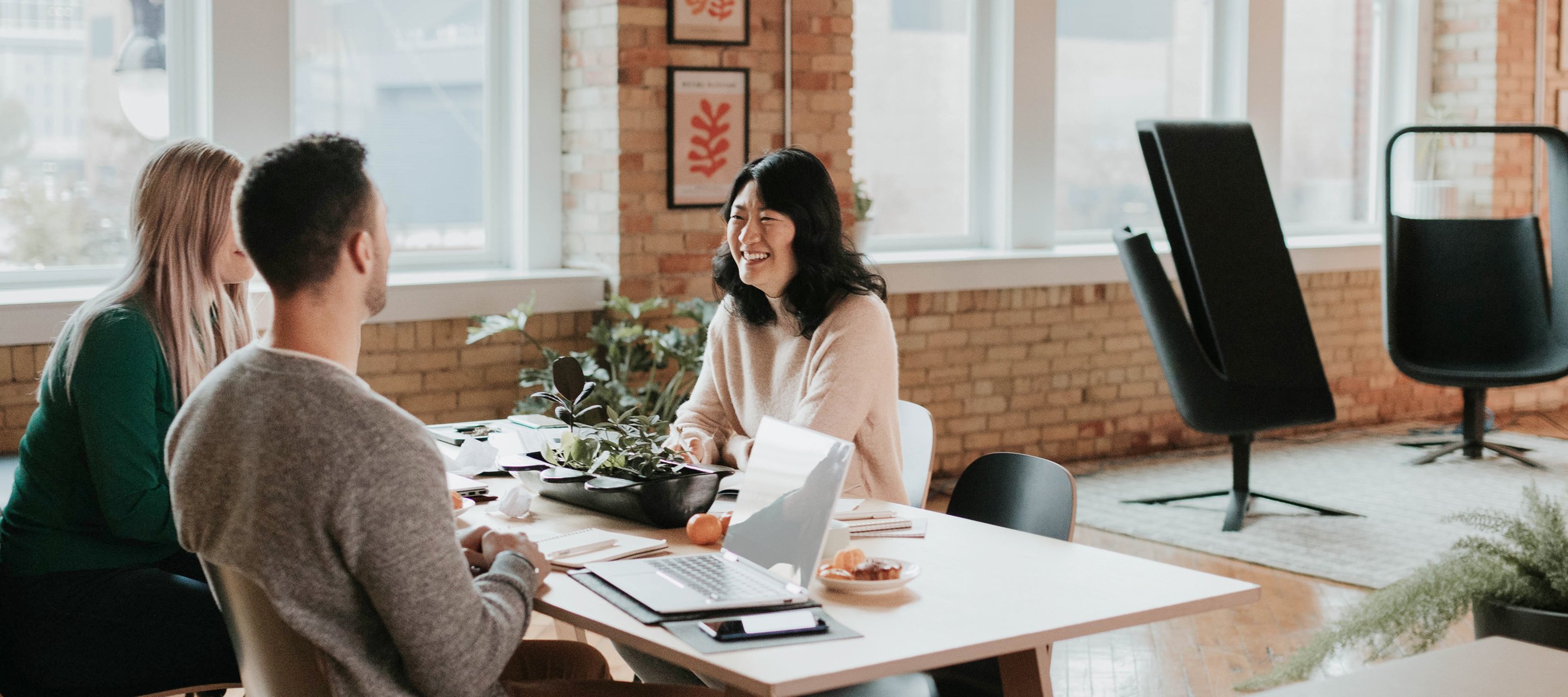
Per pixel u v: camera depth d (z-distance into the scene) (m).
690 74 5.30
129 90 4.68
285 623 1.65
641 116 5.22
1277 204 7.46
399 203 5.27
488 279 5.04
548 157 5.47
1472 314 6.25
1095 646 3.80
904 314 6.02
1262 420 4.89
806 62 5.61
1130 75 7.10
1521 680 1.42
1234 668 3.62
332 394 1.59
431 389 4.99
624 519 2.33
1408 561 4.59
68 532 2.32
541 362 5.26
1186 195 4.82
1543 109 7.99
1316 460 6.53
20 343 4.15
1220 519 5.25
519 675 2.21
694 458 2.81
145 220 2.44
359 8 5.11
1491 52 7.82
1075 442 6.63
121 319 2.34
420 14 5.25
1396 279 6.09
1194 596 1.84
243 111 4.73
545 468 2.62
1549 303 6.08
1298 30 7.72
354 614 1.60
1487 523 2.46
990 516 2.43
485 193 5.48
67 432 2.33
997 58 6.55
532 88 5.40
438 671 1.59
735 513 2.07
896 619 1.75
